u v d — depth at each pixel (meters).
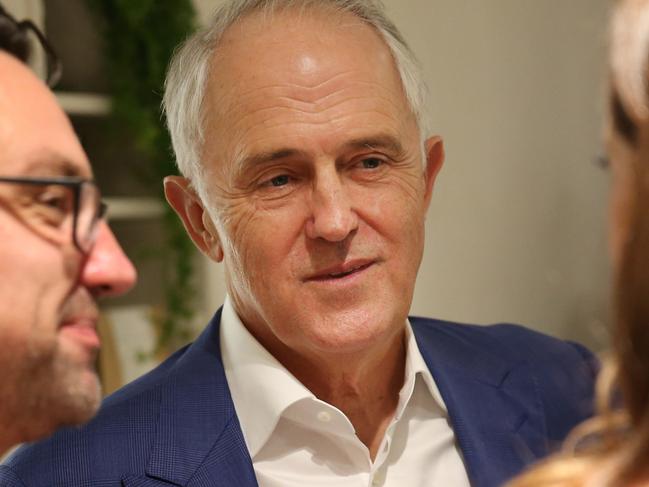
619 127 0.59
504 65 2.74
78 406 0.83
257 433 1.18
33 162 0.78
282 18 1.11
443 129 2.61
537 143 2.84
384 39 1.16
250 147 1.08
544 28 2.83
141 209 2.06
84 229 0.81
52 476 1.09
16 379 0.79
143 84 2.01
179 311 2.13
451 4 2.60
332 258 1.08
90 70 2.05
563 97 2.90
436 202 2.62
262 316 1.15
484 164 2.72
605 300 3.00
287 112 1.06
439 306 2.66
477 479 1.21
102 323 2.08
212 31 1.16
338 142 1.07
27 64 0.87
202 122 1.14
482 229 2.73
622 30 0.58
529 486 0.65
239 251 1.13
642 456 0.58
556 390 1.39
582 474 0.63
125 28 1.98
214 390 1.20
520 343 1.49
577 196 2.95
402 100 1.15
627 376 0.60
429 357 1.33
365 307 1.10
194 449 1.12
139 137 1.99
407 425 1.26
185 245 2.11
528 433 1.30
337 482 1.18
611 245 0.62
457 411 1.26
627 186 0.58
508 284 2.82
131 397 1.20
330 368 1.17
